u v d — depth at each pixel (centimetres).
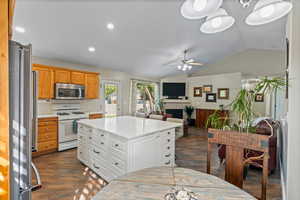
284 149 239
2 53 95
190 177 125
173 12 307
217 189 108
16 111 110
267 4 102
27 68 116
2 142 97
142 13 296
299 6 174
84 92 447
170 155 283
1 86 95
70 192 223
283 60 597
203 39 464
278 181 259
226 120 212
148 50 453
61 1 242
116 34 349
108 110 560
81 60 457
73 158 343
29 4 237
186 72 777
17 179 112
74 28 307
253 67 648
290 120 179
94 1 252
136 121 325
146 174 130
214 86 706
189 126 756
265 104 676
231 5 340
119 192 103
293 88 177
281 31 420
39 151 353
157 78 768
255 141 135
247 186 243
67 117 399
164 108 766
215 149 413
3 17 94
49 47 365
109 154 242
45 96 374
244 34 503
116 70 582
